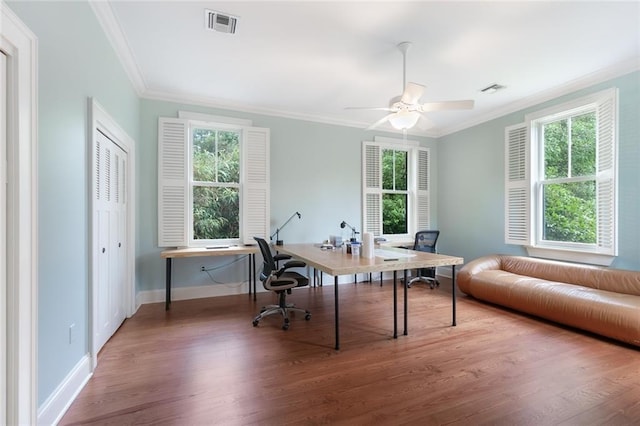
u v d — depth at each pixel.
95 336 2.17
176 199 3.87
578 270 3.30
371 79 3.42
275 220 4.46
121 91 2.84
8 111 1.27
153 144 3.80
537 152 4.00
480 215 4.79
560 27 2.45
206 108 4.05
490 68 3.16
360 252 3.11
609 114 3.17
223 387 1.91
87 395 1.81
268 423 1.58
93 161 2.06
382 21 2.37
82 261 1.95
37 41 1.40
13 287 1.28
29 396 1.35
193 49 2.78
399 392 1.85
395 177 5.40
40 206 1.46
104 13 2.21
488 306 3.61
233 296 4.06
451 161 5.34
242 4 2.17
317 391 1.87
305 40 2.63
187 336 2.71
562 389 1.88
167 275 3.55
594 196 3.45
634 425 1.57
